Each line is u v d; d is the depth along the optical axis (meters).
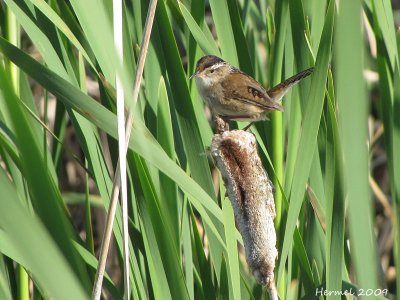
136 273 6.38
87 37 6.01
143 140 5.39
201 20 7.11
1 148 6.73
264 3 8.91
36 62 5.52
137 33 6.89
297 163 5.89
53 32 6.70
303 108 6.87
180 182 5.49
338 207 6.04
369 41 10.62
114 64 4.45
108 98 6.69
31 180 4.33
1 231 5.88
